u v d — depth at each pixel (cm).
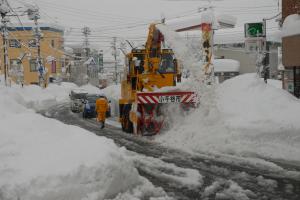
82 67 8119
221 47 6850
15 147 764
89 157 718
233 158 1030
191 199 712
